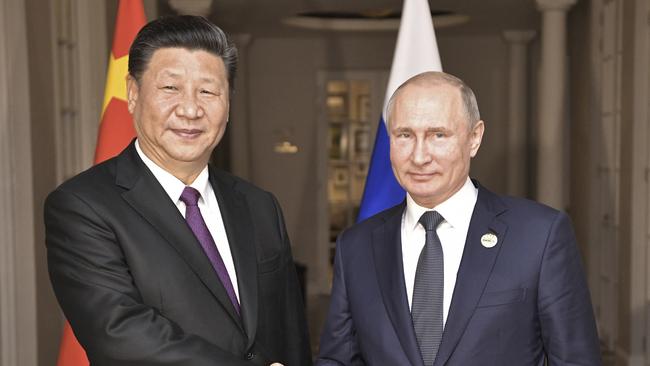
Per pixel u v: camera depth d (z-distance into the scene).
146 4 6.30
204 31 1.56
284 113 9.13
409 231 1.70
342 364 1.79
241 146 8.89
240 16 7.70
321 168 9.14
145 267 1.54
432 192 1.59
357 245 1.79
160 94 1.54
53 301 4.06
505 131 8.98
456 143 1.57
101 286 1.49
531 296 1.58
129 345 1.44
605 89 6.04
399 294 1.64
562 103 6.48
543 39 6.55
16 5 3.51
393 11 8.43
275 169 9.15
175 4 6.45
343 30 8.65
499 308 1.57
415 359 1.58
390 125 1.63
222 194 1.78
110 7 5.10
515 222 1.64
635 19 5.04
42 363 3.83
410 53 2.86
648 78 4.97
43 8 3.98
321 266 9.16
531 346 1.59
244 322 1.64
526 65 8.58
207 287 1.58
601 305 6.16
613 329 5.75
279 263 1.82
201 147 1.58
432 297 1.62
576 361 1.56
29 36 3.75
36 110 3.83
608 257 5.96
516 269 1.58
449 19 8.20
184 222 1.61
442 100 1.55
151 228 1.57
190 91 1.54
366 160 9.16
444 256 1.66
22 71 3.56
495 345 1.56
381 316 1.67
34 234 3.69
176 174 1.66
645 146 5.03
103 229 1.53
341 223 9.19
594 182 6.30
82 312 1.50
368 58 9.09
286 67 9.11
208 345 1.48
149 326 1.46
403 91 1.60
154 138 1.57
